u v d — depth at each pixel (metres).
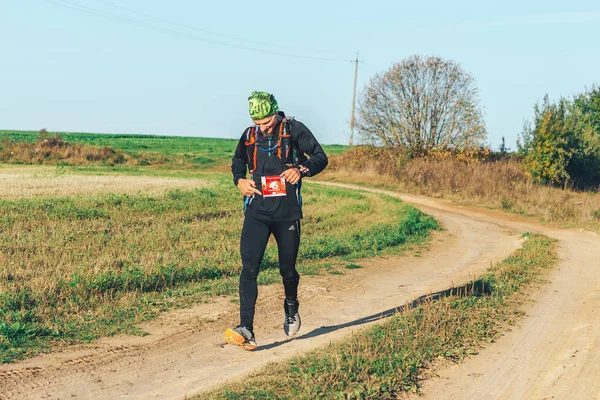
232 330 5.22
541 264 12.04
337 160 46.34
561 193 30.66
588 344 6.17
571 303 8.45
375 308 7.96
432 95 41.00
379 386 4.57
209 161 55.47
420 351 5.50
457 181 34.06
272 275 9.85
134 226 14.87
